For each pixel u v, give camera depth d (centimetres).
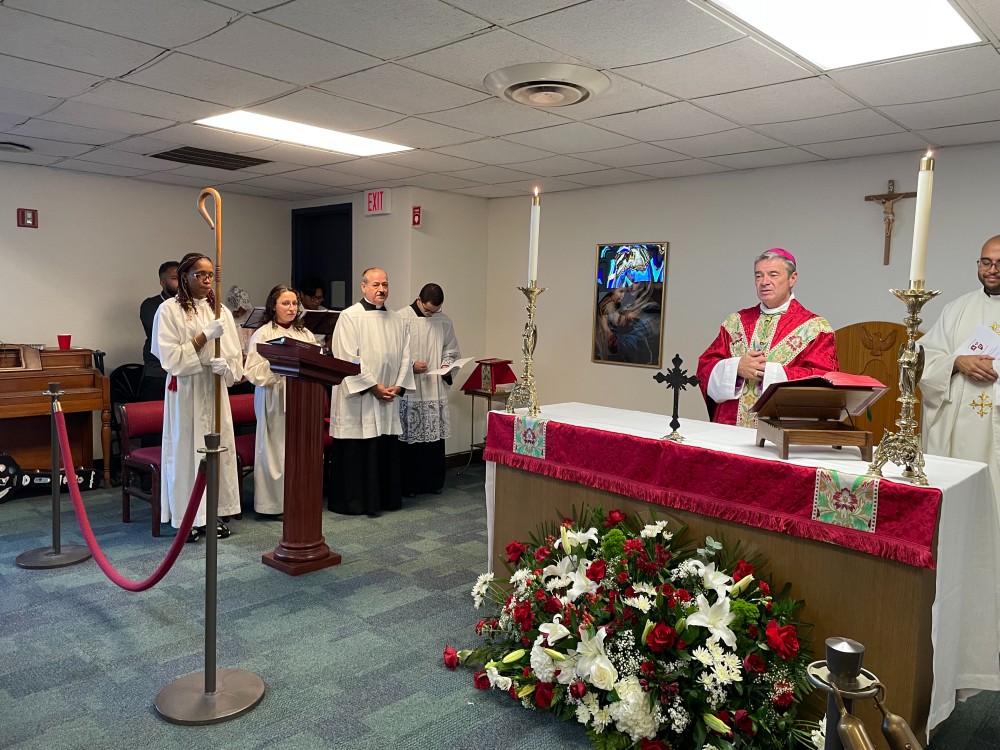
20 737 248
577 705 256
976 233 439
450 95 363
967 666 248
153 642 320
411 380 543
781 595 243
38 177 607
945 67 306
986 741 258
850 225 487
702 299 562
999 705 284
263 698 276
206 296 456
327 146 493
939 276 453
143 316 611
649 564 254
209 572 265
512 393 339
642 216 596
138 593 372
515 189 648
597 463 295
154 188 673
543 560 289
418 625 343
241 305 678
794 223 512
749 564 248
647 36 280
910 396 218
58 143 503
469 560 434
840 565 230
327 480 604
